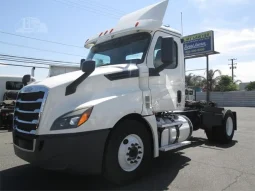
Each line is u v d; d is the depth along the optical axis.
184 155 6.82
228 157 6.60
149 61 5.39
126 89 4.82
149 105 5.14
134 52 5.50
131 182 4.73
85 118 4.01
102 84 4.53
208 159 6.41
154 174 5.21
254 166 5.80
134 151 4.66
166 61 4.94
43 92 4.06
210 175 5.18
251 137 9.77
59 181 4.79
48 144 3.85
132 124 4.66
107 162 4.26
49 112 3.98
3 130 13.12
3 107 13.95
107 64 5.75
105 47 6.01
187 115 7.68
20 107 4.49
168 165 5.87
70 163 3.93
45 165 3.90
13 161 6.12
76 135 3.93
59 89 4.10
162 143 5.46
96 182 4.73
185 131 6.21
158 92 5.46
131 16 5.91
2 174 5.18
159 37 5.71
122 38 5.80
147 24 5.39
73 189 4.42
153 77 5.40
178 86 6.20
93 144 4.04
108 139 4.30
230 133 8.60
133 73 5.00
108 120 4.22
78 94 4.25
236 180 4.90
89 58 6.14
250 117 19.19
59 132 3.91
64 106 4.09
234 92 39.81
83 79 4.21
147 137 4.93
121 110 4.45
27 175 5.11
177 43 6.28
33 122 4.04
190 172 5.36
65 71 11.37
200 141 8.86
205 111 8.28
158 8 5.70
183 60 6.48
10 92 16.31
